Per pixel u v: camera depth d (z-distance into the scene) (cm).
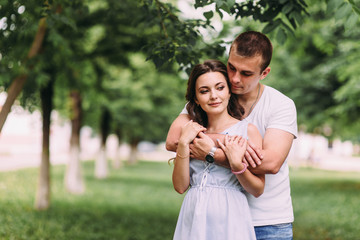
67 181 1377
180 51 385
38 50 636
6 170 2014
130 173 2492
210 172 245
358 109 1396
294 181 2141
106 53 961
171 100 1891
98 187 1602
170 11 421
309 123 1567
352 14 295
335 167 3672
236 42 241
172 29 461
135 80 1499
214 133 252
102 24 837
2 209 927
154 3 412
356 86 1155
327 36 1172
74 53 857
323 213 1093
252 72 238
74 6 478
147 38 639
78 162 1384
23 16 480
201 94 245
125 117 1839
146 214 1019
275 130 250
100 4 774
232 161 227
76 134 1380
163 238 734
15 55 607
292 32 354
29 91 718
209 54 429
